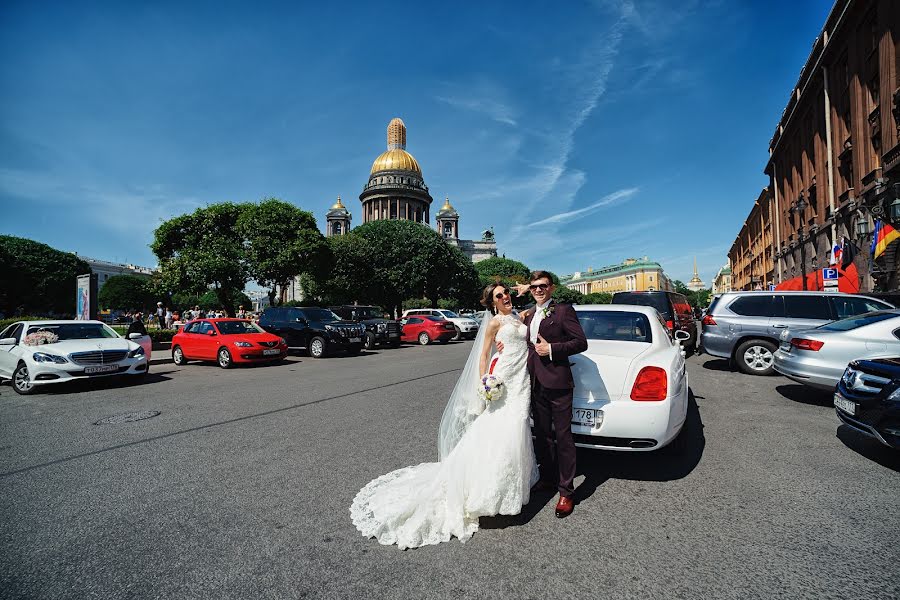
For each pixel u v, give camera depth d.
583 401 3.84
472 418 3.36
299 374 10.96
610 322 4.96
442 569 2.55
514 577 2.46
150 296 64.44
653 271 125.06
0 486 3.87
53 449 4.93
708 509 3.29
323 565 2.60
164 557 2.71
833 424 5.64
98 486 3.85
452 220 115.25
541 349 3.27
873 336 6.23
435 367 11.70
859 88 18.09
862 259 17.61
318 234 31.75
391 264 47.44
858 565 2.55
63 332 9.84
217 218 29.27
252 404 7.21
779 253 34.25
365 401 7.28
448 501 3.01
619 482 3.85
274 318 16.64
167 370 12.52
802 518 3.13
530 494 3.61
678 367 4.23
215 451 4.76
